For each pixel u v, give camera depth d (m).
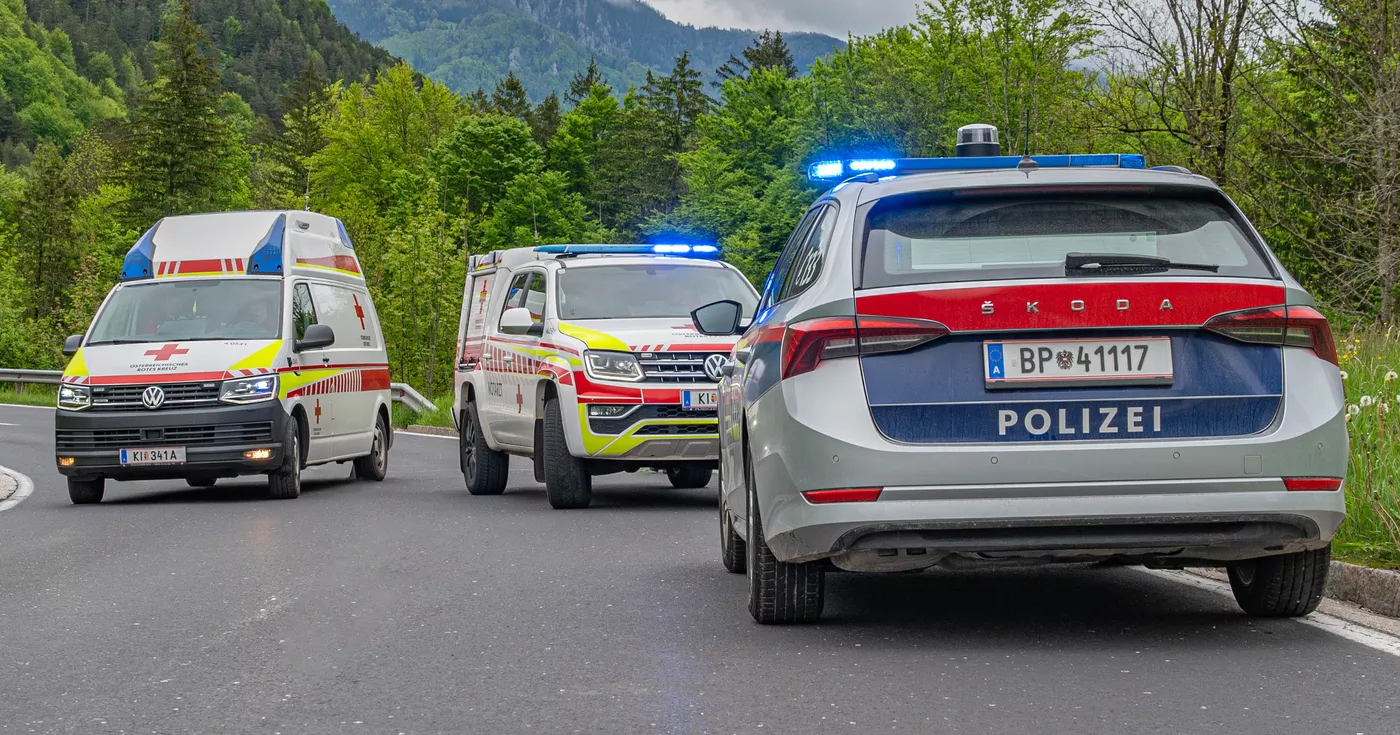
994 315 5.02
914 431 5.03
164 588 7.45
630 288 12.25
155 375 12.69
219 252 14.08
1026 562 5.34
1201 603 6.20
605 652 5.45
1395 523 6.75
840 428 5.04
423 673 5.14
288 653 5.59
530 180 86.88
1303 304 5.14
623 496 12.84
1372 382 9.88
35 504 12.95
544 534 9.62
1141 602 6.29
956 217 5.36
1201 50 20.77
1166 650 5.18
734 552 7.41
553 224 88.69
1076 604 6.27
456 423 14.29
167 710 4.64
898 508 4.98
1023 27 33.09
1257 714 4.20
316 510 11.68
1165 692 4.51
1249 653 5.09
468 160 88.38
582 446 11.10
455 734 4.23
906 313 5.07
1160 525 5.02
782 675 4.92
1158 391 5.02
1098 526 5.02
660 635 5.77
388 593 7.10
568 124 101.56
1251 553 5.24
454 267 45.22
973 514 4.96
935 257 5.22
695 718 4.34
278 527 10.35
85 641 5.96
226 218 14.38
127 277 14.04
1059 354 5.02
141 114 82.62
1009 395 5.02
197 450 12.56
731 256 62.62
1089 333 5.02
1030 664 4.98
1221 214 5.40
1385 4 17.86
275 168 114.75
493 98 137.00
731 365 6.93
